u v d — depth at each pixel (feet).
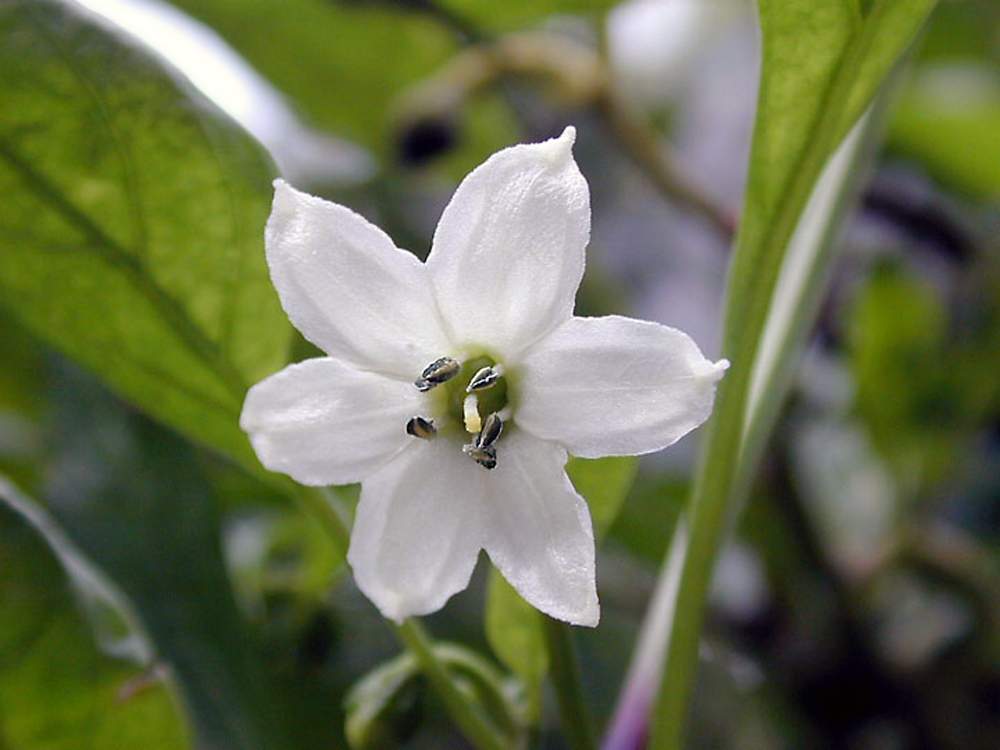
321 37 0.51
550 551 0.24
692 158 0.62
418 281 0.24
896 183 0.51
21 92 0.25
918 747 0.43
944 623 0.45
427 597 0.24
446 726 0.39
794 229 0.26
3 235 0.26
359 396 0.24
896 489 0.46
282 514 0.42
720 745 0.42
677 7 0.61
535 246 0.24
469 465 0.24
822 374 0.50
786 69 0.26
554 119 0.55
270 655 0.38
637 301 0.59
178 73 0.25
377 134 0.53
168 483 0.35
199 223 0.26
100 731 0.28
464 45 0.50
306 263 0.23
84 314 0.27
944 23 0.50
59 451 0.35
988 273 0.46
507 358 0.25
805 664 0.43
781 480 0.43
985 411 0.46
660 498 0.45
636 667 0.30
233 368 0.28
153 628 0.34
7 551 0.27
